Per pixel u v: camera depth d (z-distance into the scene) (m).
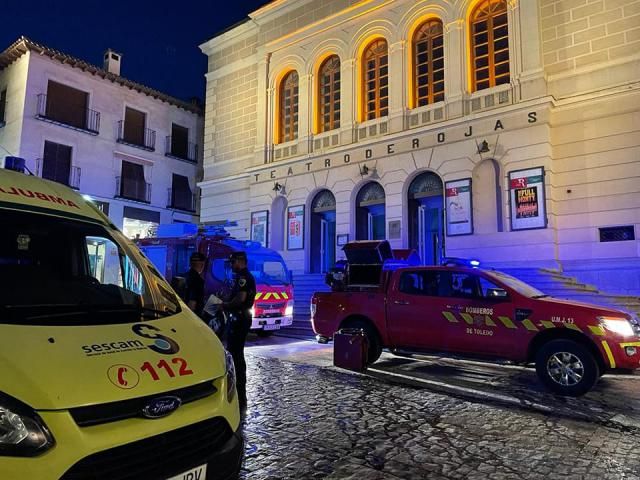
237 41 23.12
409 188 16.42
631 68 12.73
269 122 20.83
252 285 5.94
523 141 13.78
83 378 2.20
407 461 4.09
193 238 12.90
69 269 3.45
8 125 22.27
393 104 16.83
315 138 19.16
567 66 13.72
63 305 2.86
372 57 18.06
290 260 18.98
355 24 18.23
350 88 18.12
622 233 12.46
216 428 2.61
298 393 6.30
